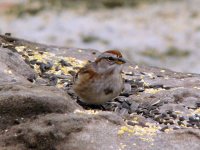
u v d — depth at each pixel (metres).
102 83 11.45
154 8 41.78
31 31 34.84
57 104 10.45
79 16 38.84
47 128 10.06
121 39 33.62
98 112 10.58
